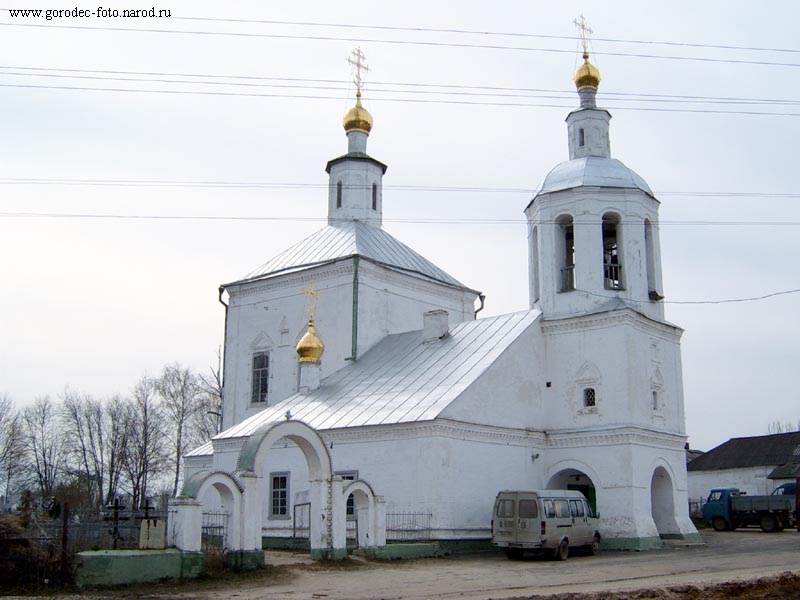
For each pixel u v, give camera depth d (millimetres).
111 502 63219
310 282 43406
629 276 35812
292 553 29734
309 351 39406
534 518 28078
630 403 33500
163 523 22688
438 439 30578
